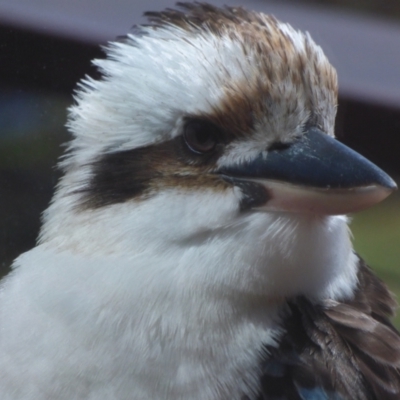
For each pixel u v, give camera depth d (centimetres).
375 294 229
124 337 223
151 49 224
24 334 224
